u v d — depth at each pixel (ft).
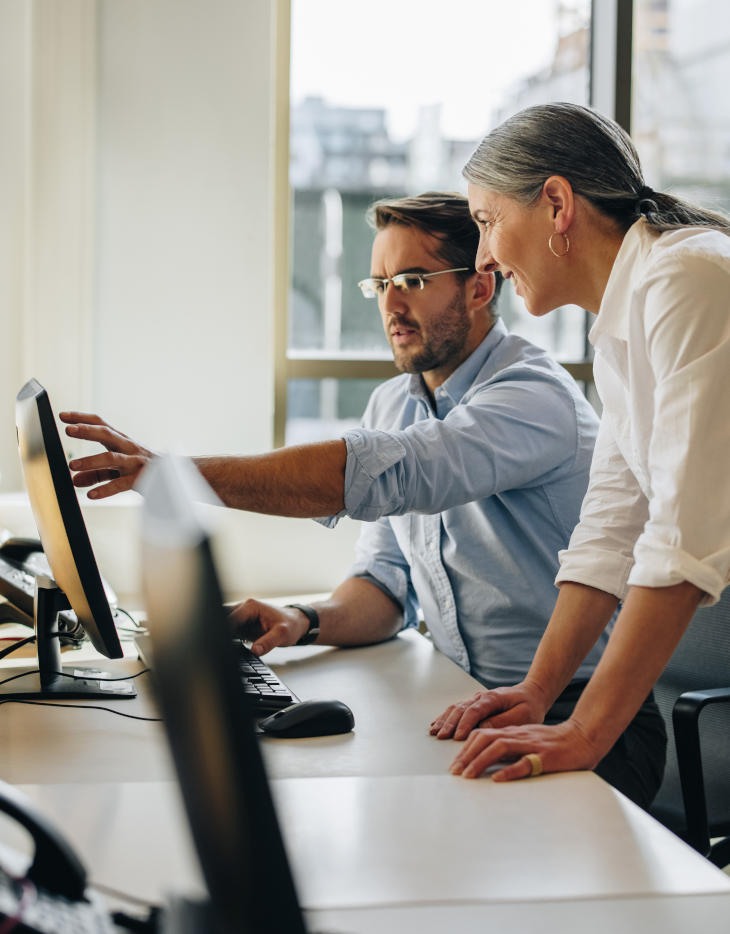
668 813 5.02
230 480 4.26
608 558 4.05
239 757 1.36
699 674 5.45
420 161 8.76
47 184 7.61
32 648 5.20
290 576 7.82
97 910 1.82
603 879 2.40
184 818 1.47
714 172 9.23
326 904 2.24
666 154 9.16
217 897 1.47
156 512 1.38
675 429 3.33
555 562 5.15
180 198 7.86
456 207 5.54
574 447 5.14
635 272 3.85
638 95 9.07
